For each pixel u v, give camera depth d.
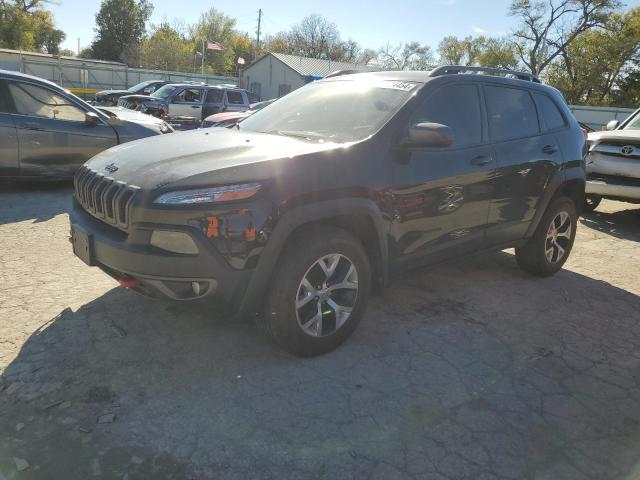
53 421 2.49
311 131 3.64
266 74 47.72
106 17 74.88
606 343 3.67
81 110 7.55
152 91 20.81
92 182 3.16
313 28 73.00
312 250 2.96
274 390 2.83
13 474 2.16
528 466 2.40
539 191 4.45
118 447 2.35
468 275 4.91
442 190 3.60
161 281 2.74
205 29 72.50
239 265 2.77
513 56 51.25
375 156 3.25
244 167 2.83
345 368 3.10
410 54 60.16
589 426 2.72
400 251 3.47
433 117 3.67
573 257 5.82
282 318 2.97
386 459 2.38
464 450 2.47
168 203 2.69
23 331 3.30
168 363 3.04
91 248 3.03
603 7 43.81
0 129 6.78
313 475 2.25
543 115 4.66
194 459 2.30
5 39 56.84
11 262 4.50
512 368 3.24
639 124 8.16
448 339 3.56
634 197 7.22
